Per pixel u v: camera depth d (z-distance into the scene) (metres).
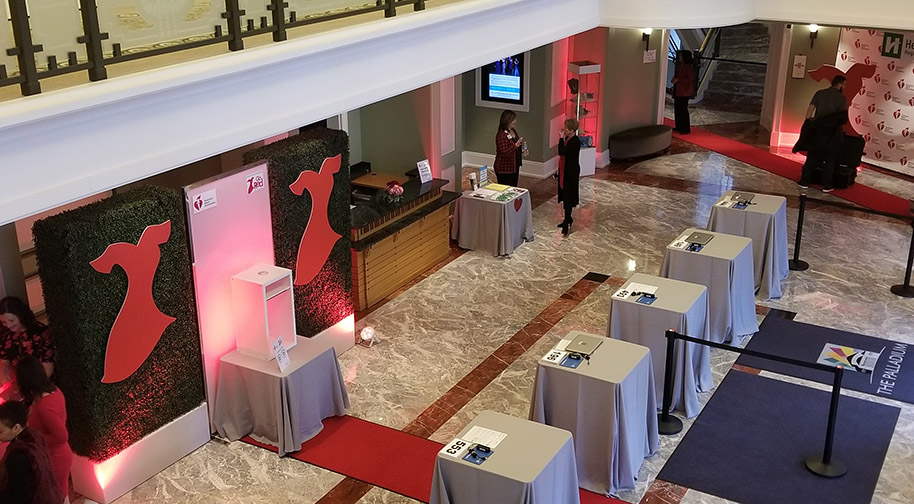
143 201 6.36
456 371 8.25
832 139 12.66
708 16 9.66
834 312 9.26
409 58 6.52
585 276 10.21
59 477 5.88
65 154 4.21
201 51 5.04
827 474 6.62
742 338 8.78
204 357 7.07
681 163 14.43
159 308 6.62
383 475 6.77
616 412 6.30
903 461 6.82
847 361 8.26
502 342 8.77
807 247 10.93
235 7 4.90
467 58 7.25
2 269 6.48
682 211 12.22
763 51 18.83
